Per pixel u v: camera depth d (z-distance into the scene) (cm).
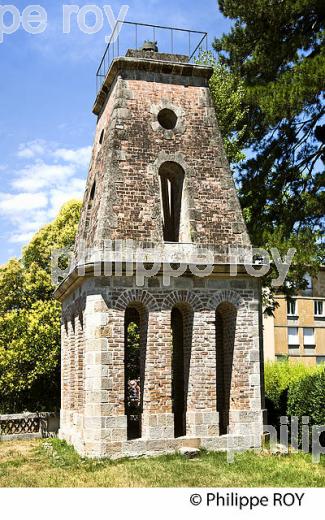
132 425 2159
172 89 1911
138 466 1527
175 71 1922
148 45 1988
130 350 2781
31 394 2786
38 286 2855
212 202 1842
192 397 1722
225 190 1867
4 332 2678
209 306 1761
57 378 2742
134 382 2942
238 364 1767
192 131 1892
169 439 1662
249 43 2162
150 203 1780
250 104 2106
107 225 1722
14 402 2784
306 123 2188
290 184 2161
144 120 1855
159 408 1673
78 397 1833
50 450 1875
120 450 1619
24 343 2588
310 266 1947
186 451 1623
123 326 1677
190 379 1734
